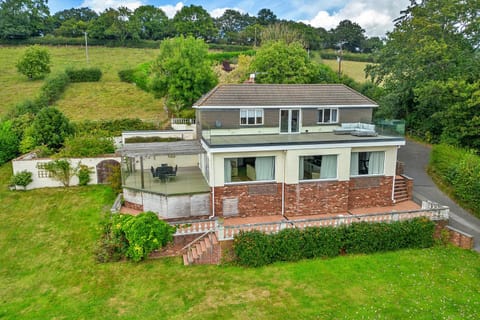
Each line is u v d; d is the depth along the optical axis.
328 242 18.33
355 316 13.65
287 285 15.88
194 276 16.83
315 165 22.16
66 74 59.78
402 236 19.16
